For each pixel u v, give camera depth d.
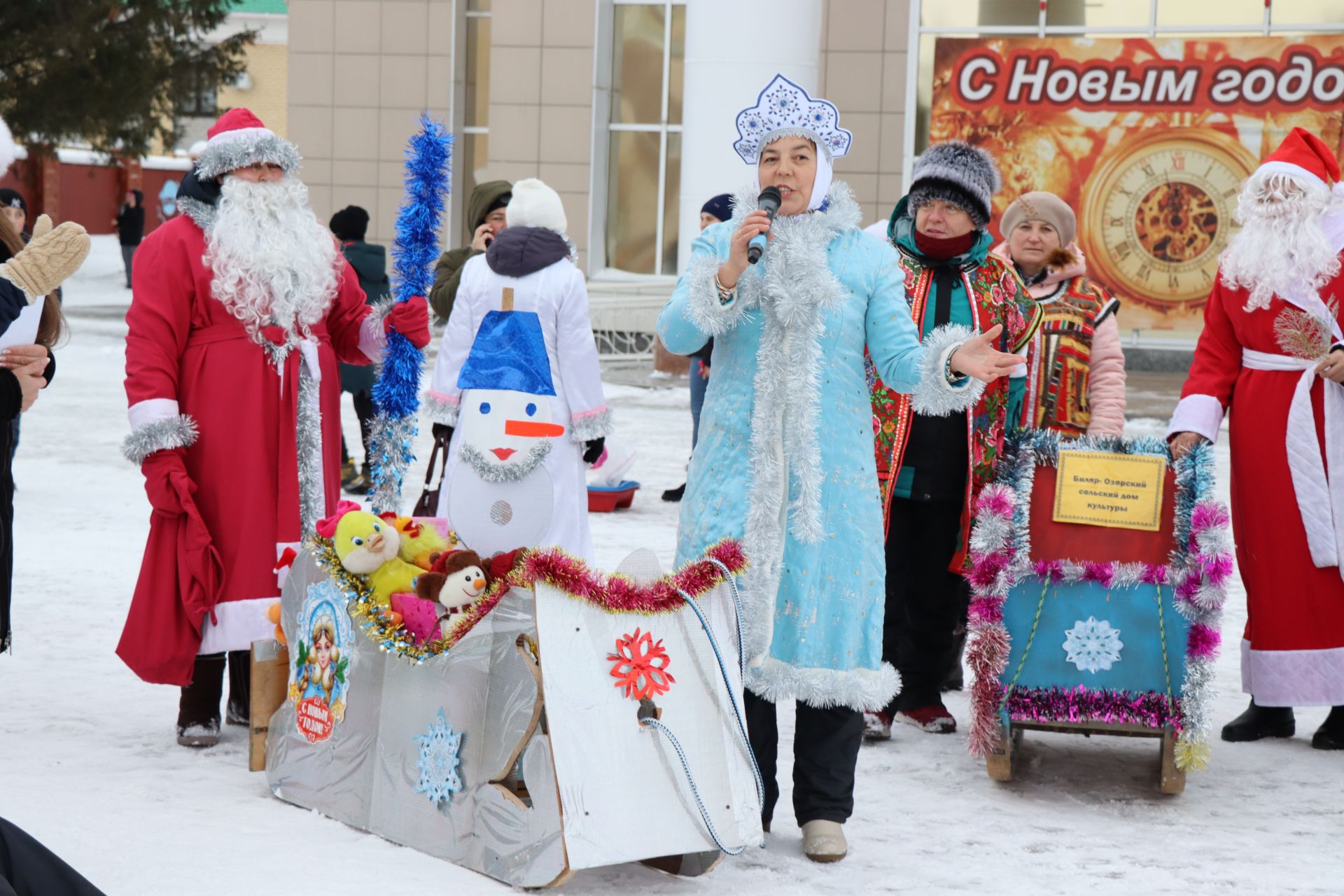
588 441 5.54
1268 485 5.33
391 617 4.02
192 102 32.47
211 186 4.90
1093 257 19.02
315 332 5.05
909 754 5.17
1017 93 18.97
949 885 3.85
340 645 4.15
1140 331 19.02
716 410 4.13
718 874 3.87
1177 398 16.36
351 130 26.98
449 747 3.80
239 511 4.73
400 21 26.67
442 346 5.62
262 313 4.80
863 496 4.07
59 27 27.75
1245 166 18.41
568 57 23.44
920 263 5.36
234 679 5.13
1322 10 17.97
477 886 3.61
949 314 5.29
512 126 23.73
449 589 3.92
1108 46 18.62
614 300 21.58
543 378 5.45
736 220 4.16
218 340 4.78
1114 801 4.69
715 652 3.84
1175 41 18.41
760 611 3.97
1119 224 18.88
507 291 5.48
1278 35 18.12
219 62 30.89
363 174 27.05
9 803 4.07
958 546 5.42
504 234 5.55
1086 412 5.85
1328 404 5.30
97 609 6.57
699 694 3.81
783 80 4.14
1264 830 4.42
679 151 24.00
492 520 5.43
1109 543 4.69
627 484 9.74
